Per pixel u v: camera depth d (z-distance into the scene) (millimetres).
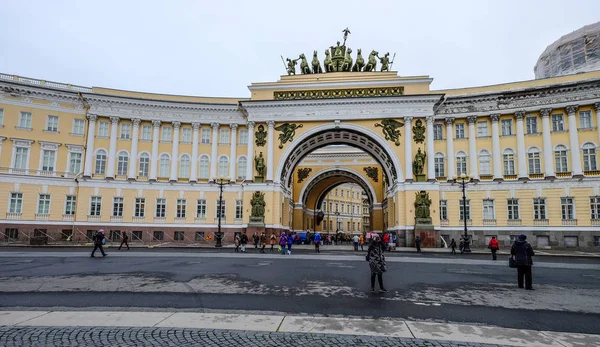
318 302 11922
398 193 46312
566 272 21312
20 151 45344
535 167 44812
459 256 33000
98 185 47469
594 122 42938
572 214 42250
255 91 50719
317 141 52875
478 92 47719
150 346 7289
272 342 7676
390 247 40062
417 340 7949
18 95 45656
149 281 15664
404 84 48281
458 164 47562
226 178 49188
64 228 46125
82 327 8500
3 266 20656
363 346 7504
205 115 51312
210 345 7426
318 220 81562
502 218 44812
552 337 8305
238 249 36344
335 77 50562
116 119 48906
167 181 49469
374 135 47844
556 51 54781
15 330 8188
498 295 13555
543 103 44969
